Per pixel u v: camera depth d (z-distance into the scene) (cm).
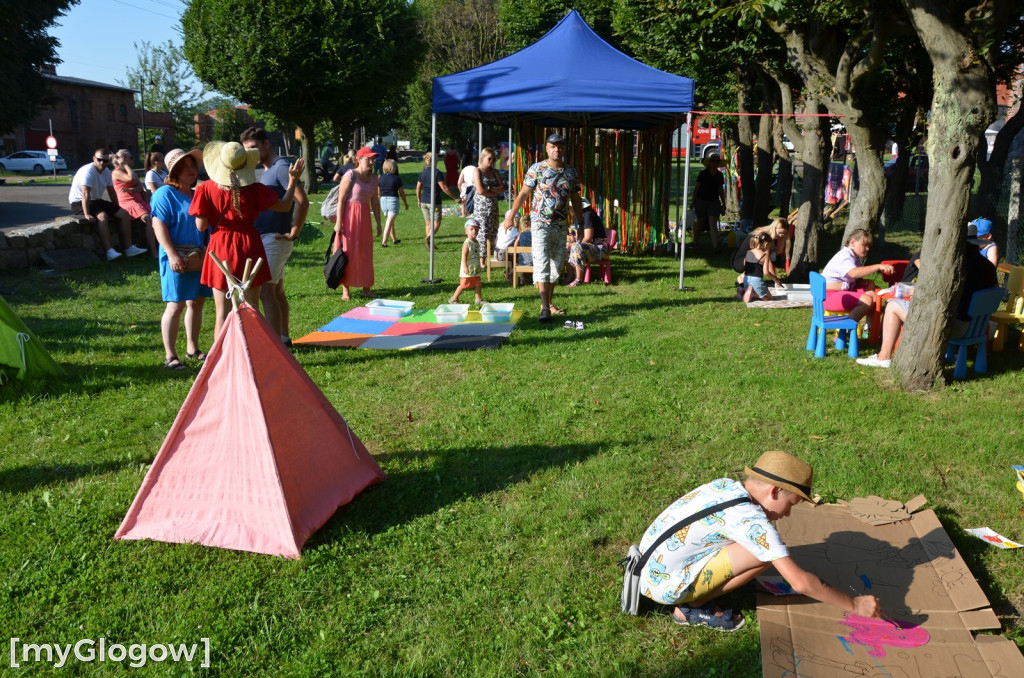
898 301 684
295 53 2809
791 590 358
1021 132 1500
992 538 406
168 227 682
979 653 316
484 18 4466
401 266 1288
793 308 949
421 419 586
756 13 847
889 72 1582
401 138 7694
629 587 343
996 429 548
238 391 401
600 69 1015
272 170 732
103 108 6241
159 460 407
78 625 338
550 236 861
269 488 396
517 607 352
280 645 327
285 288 1103
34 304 946
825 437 540
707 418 580
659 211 1423
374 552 397
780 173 1886
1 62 3353
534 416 587
